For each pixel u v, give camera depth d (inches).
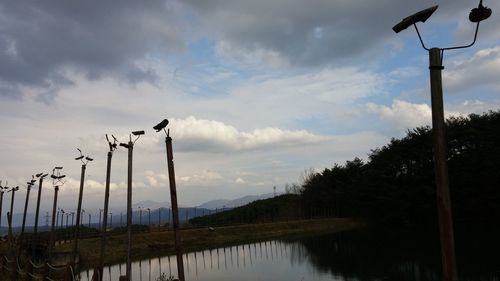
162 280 1270.9
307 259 1726.1
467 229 2417.6
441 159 313.0
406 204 3122.5
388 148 3486.7
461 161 2822.3
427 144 3110.2
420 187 3048.7
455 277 305.7
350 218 3644.2
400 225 3228.3
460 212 2896.2
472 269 1274.6
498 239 1903.3
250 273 1444.4
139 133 839.7
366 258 1663.4
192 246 2437.3
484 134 2856.8
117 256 1943.9
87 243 1963.6
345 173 4035.4
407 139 3304.6
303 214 3836.1
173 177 700.7
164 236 2346.2
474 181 2790.4
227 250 2180.1
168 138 705.6
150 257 1975.9
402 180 3230.8
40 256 1571.1
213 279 1355.8
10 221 1643.7
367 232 2810.0
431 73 319.3
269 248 2193.7
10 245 1451.8
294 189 4429.1
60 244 1857.8
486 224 2645.2
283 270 1478.8
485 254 1523.1
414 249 1833.2
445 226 309.9
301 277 1336.1
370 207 3486.7
